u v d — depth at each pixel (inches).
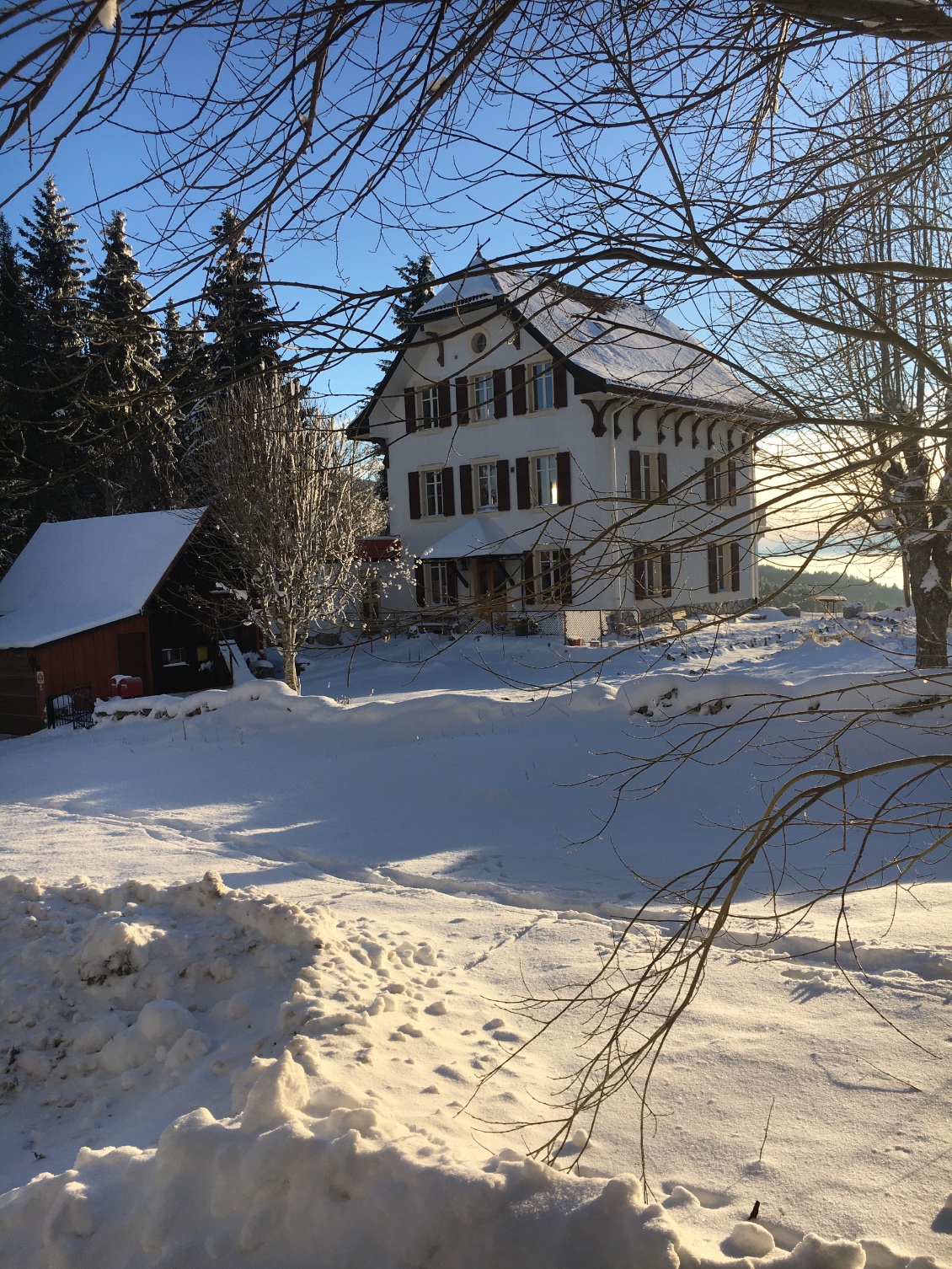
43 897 231.9
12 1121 169.9
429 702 529.3
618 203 115.6
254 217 108.2
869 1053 158.9
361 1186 109.9
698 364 144.3
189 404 109.9
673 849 331.3
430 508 1312.7
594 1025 183.5
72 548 1117.1
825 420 105.7
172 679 1014.4
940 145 117.3
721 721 429.4
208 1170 115.0
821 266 97.6
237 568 884.6
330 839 376.8
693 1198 121.8
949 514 300.4
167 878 323.0
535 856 334.3
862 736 385.7
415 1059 160.2
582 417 1115.3
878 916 240.7
